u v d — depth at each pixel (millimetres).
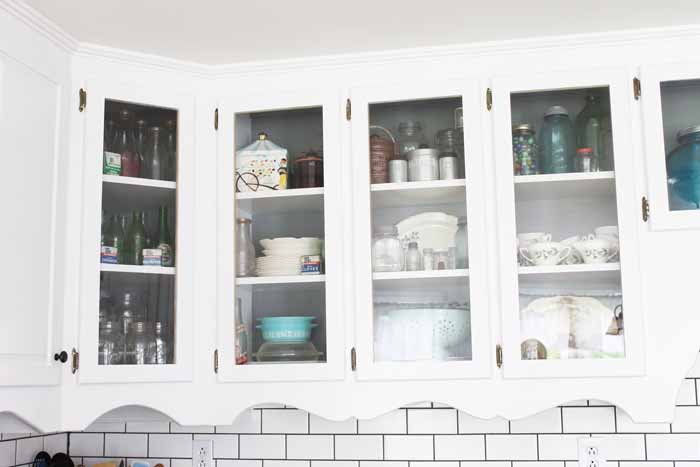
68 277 2342
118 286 2396
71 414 2301
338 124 2525
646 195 2352
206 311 2488
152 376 2391
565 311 2348
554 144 2432
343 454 2744
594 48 2441
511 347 2338
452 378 2359
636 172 2371
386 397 2389
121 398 2363
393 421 2732
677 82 2385
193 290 2479
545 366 2316
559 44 2445
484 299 2373
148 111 2520
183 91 2566
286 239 2512
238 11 2246
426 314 2410
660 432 2605
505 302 2357
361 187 2480
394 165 2494
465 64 2494
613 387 2301
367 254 2449
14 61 2129
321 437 2762
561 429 2650
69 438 2840
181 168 2521
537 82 2434
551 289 2363
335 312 2436
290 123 2564
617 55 2430
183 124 2545
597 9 2266
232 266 2508
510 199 2402
